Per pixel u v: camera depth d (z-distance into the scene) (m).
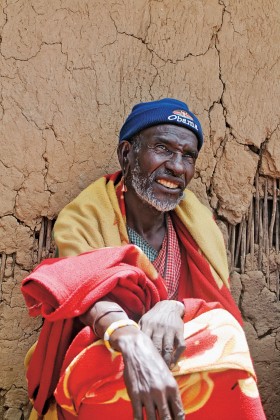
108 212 2.92
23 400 3.19
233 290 3.42
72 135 3.32
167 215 3.06
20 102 3.27
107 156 3.37
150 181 2.87
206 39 3.51
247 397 2.21
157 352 2.09
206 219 3.07
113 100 3.40
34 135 3.27
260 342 3.43
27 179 3.25
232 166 3.48
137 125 2.92
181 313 2.39
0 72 3.25
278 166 3.53
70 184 3.30
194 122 2.95
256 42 3.56
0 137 3.23
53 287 2.37
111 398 2.21
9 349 3.18
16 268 3.21
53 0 3.34
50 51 3.32
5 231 3.20
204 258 2.96
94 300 2.33
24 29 3.29
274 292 3.48
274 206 3.52
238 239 3.48
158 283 2.57
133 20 3.44
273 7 3.55
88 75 3.37
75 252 2.73
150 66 3.45
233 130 3.50
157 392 2.00
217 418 2.23
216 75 3.51
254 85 3.54
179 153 2.89
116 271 2.39
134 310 2.47
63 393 2.28
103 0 3.40
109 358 2.22
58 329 2.45
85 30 3.37
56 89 3.32
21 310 3.21
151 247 2.97
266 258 3.48
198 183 3.45
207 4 3.52
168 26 3.48
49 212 3.27
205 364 2.22
